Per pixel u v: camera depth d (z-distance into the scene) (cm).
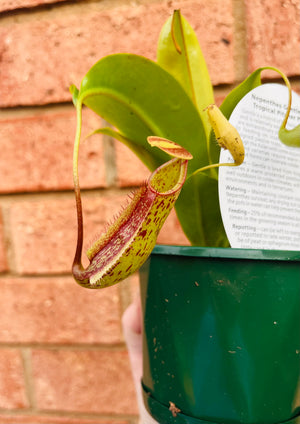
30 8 69
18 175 71
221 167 51
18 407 73
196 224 55
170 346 52
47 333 72
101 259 39
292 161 55
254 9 65
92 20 68
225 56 66
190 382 50
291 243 54
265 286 46
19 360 73
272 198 54
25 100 70
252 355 47
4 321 72
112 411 72
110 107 53
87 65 68
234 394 48
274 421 48
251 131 53
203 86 56
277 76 66
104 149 69
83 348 71
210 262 48
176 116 54
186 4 66
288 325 48
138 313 63
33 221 71
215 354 48
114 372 71
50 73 69
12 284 72
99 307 71
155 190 38
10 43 69
